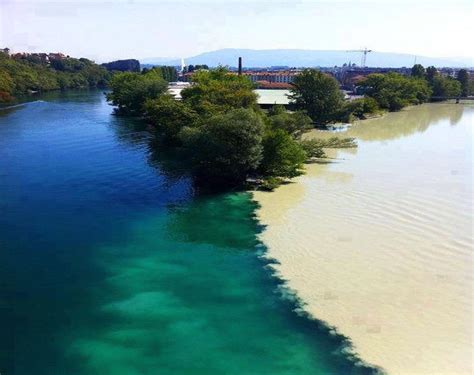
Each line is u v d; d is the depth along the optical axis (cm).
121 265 2755
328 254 2833
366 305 2284
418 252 2853
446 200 3862
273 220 3416
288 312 2238
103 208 3747
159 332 2097
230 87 6544
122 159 5462
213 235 3175
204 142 4191
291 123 5475
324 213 3544
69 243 3062
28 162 5281
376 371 1831
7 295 2406
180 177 4675
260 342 2017
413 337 2036
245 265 2727
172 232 3241
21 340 2034
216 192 4147
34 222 3431
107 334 2081
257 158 4162
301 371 1834
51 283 2539
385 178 4575
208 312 2250
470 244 2973
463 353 1933
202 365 1875
